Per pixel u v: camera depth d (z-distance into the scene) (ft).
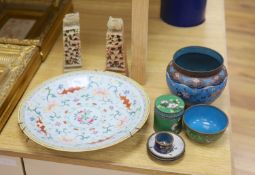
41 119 2.79
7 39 3.37
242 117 5.26
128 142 2.72
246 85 5.74
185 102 2.87
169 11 3.84
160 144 2.54
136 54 3.03
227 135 2.77
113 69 3.25
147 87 3.16
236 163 4.66
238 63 6.11
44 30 3.54
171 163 2.57
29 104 2.84
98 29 3.84
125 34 3.73
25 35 3.62
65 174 2.77
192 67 3.05
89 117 2.87
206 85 2.75
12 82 2.97
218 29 3.84
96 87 3.07
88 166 2.65
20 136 2.76
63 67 3.35
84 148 2.50
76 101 2.98
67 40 3.17
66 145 2.55
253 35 6.68
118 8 4.17
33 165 2.77
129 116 2.81
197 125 2.80
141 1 2.77
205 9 3.90
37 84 3.17
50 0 3.93
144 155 2.63
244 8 7.30
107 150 2.66
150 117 2.90
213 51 3.00
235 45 6.46
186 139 2.74
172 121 2.68
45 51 3.43
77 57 3.26
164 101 2.75
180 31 3.82
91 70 3.20
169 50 3.56
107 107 2.93
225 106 3.02
